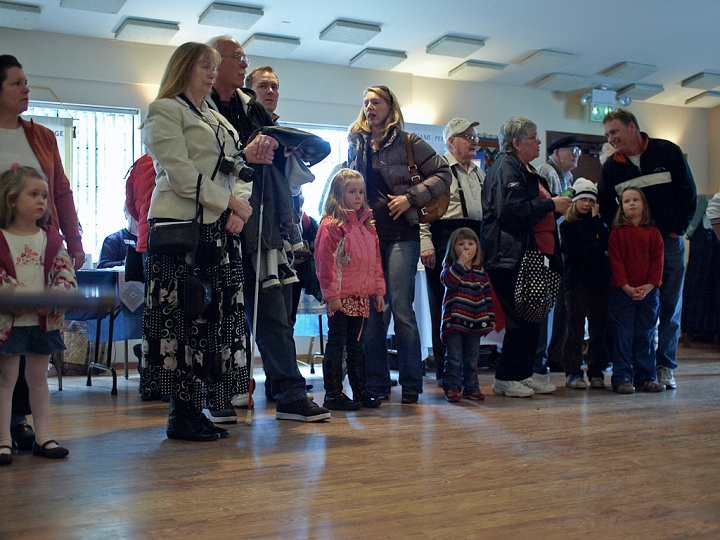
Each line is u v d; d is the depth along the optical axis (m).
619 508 1.93
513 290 3.96
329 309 3.57
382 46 7.21
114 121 6.84
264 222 2.95
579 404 3.72
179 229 2.64
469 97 8.33
